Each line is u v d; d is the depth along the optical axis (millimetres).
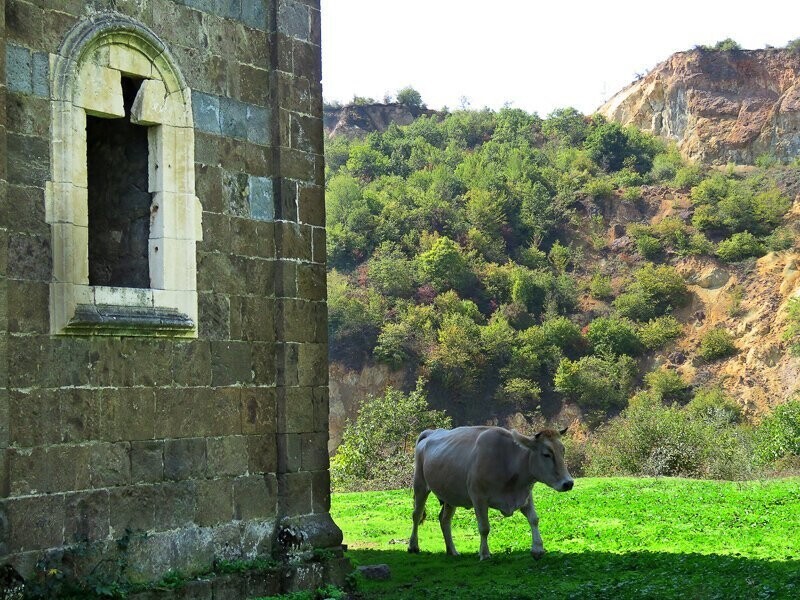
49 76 9266
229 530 10625
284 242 11422
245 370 10984
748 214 89562
